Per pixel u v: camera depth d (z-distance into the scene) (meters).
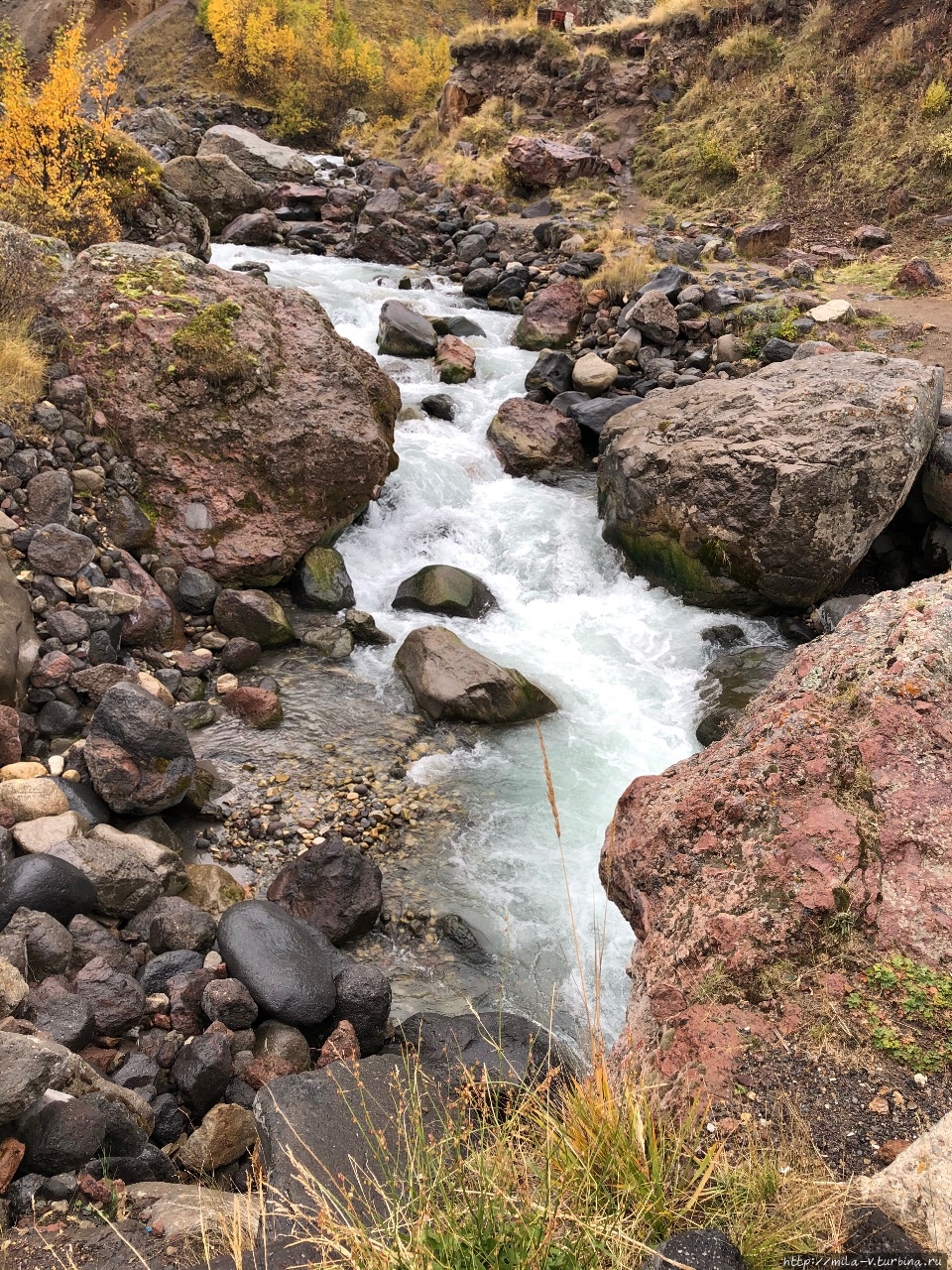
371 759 6.86
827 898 3.12
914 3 19.67
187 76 38.69
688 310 13.66
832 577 8.86
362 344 13.53
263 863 5.86
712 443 9.23
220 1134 3.75
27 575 6.86
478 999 5.04
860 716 3.56
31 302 8.67
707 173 20.17
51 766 5.79
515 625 8.91
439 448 11.13
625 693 8.02
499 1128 2.85
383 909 5.61
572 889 5.84
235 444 8.38
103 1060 3.99
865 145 18.44
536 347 14.21
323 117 37.03
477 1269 2.25
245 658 7.68
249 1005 4.36
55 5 44.50
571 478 11.23
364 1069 3.91
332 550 8.82
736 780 3.57
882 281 14.83
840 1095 2.75
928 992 2.88
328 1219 2.51
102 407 8.26
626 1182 2.47
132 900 4.88
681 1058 2.95
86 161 12.57
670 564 9.42
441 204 20.97
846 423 8.74
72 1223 2.99
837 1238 2.22
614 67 24.25
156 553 8.03
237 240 18.70
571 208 20.05
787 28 22.19
